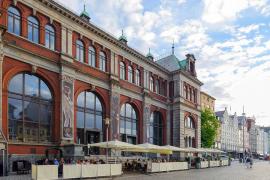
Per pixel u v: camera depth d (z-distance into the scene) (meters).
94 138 37.16
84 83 35.84
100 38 38.72
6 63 26.97
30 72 29.25
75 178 23.94
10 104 27.31
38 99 30.05
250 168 46.78
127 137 43.31
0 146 24.23
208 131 64.69
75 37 35.03
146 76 47.91
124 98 42.66
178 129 52.69
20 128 27.88
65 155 30.70
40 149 29.17
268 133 177.50
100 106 38.72
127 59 43.91
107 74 39.59
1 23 26.66
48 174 22.08
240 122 136.38
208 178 27.66
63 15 33.28
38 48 30.23
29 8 29.72
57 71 32.03
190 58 58.62
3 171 24.56
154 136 49.91
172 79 54.41
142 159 39.84
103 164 26.66
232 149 118.12
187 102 56.28
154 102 49.69
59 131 31.39
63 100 31.95
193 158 49.28
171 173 33.53
